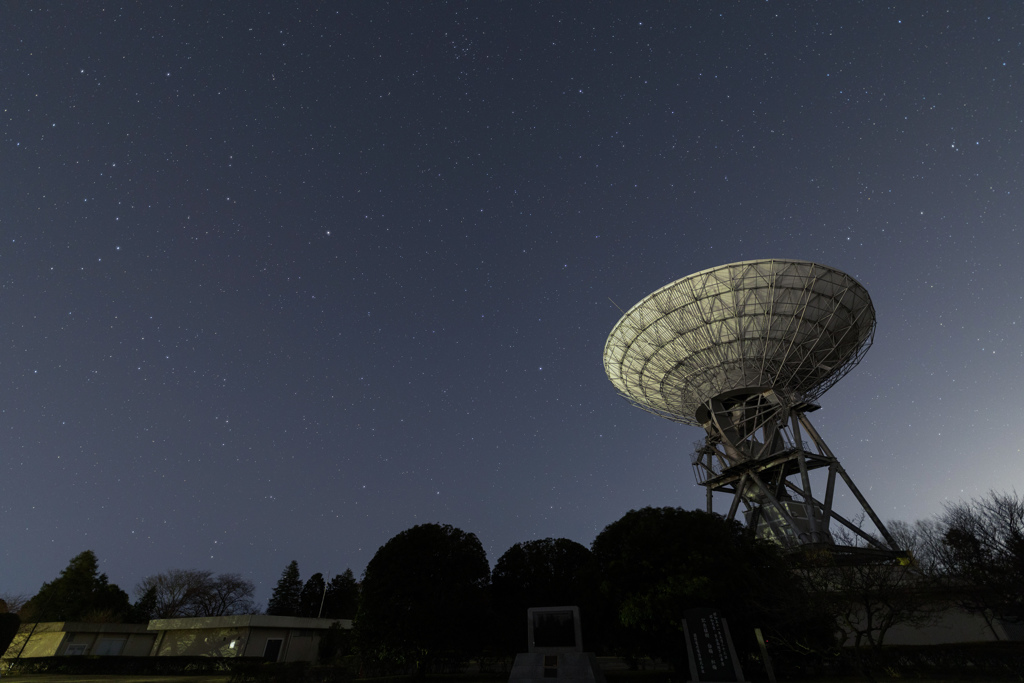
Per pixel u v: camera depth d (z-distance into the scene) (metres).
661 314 41.19
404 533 31.25
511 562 32.88
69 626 39.03
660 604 24.22
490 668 37.69
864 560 26.33
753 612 24.11
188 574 74.00
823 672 26.88
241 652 36.44
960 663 24.84
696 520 27.58
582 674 19.75
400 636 27.27
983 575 22.06
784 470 37.88
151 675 33.53
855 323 39.03
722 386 40.41
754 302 39.09
